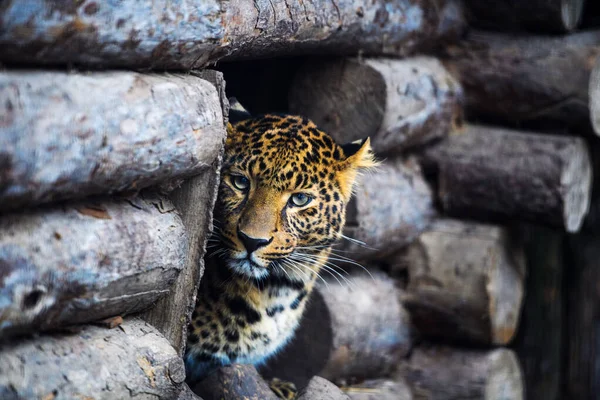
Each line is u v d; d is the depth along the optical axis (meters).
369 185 9.40
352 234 9.14
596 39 10.56
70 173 5.25
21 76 5.04
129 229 5.96
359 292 9.73
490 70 10.71
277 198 7.48
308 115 9.39
